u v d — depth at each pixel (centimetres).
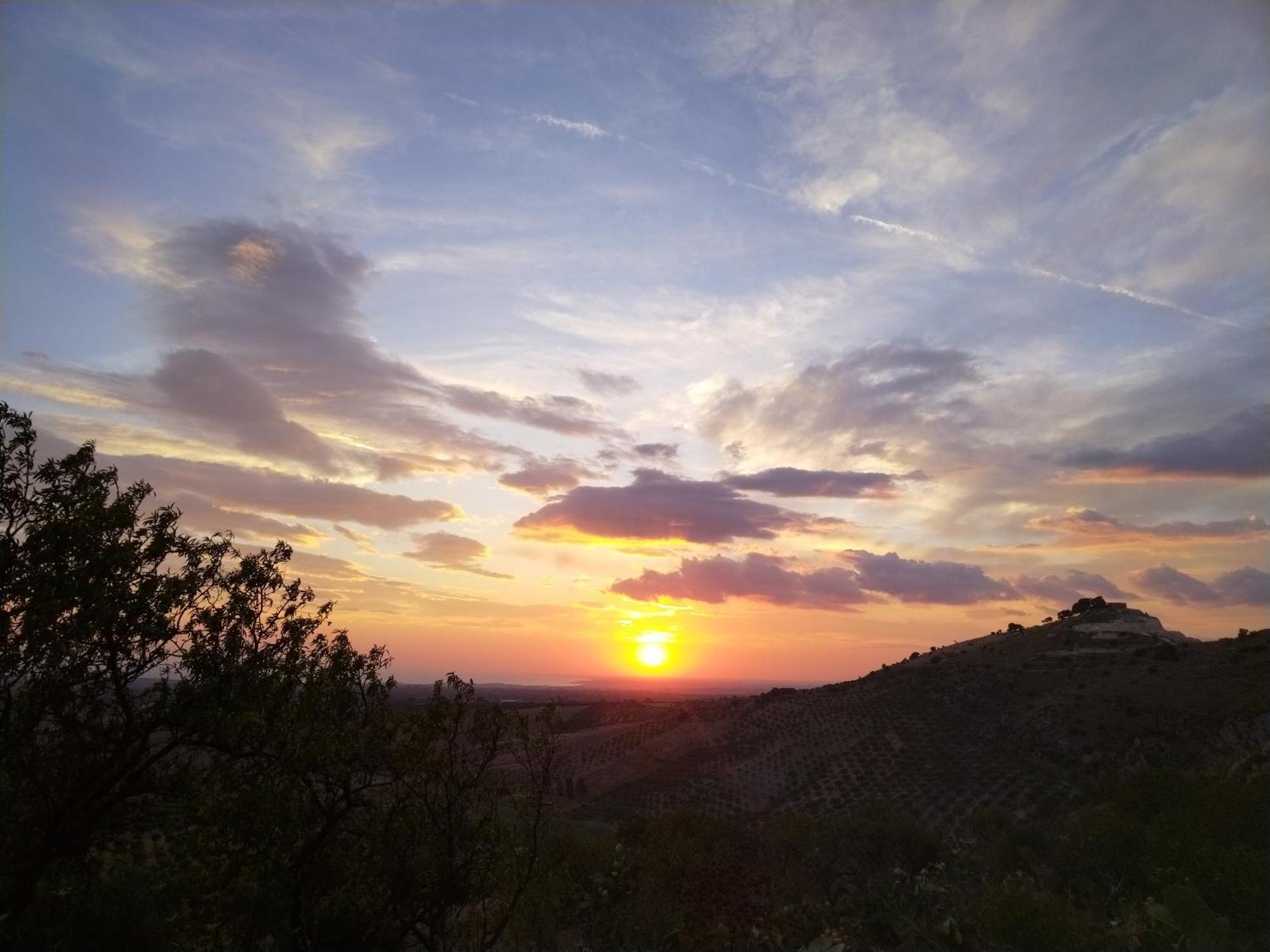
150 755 887
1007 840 3153
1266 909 1409
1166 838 1939
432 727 1016
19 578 769
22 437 819
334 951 966
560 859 1561
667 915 1647
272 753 930
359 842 1009
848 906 1766
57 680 802
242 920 864
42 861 816
